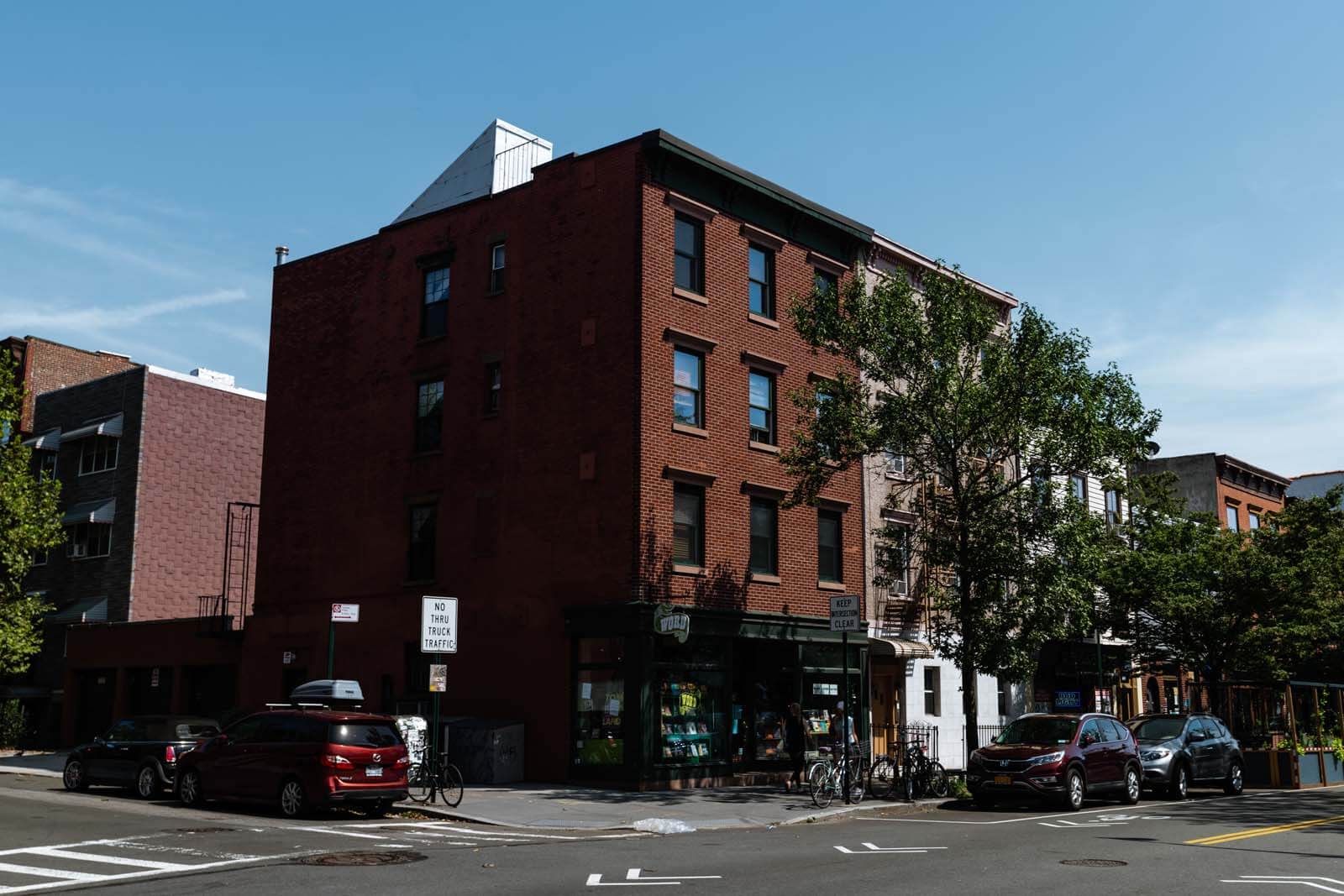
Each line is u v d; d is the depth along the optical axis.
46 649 39.69
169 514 38.56
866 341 24.70
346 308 31.83
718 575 26.22
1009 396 24.06
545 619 25.55
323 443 31.53
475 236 29.09
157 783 21.39
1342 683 37.75
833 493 29.98
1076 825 18.41
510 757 24.81
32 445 40.81
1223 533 35.66
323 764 18.09
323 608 30.39
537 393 26.89
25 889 11.23
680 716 24.73
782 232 29.61
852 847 15.29
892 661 30.91
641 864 13.41
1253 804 23.45
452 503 28.11
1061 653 36.72
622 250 25.89
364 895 10.91
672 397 25.84
